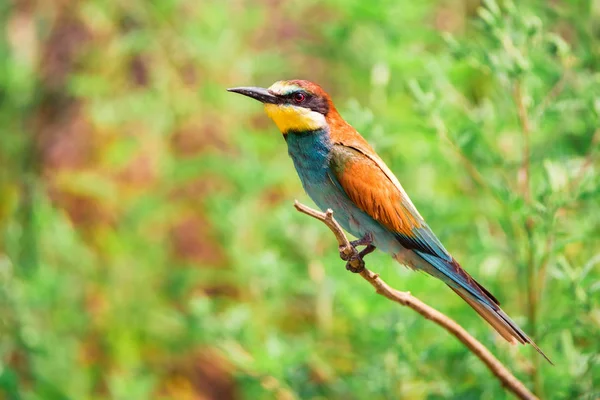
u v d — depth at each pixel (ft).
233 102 48.62
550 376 34.81
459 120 37.52
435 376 35.32
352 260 28.12
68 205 50.93
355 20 45.21
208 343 41.88
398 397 35.58
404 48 42.63
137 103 49.90
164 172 49.42
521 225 33.71
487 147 36.17
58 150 52.21
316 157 34.12
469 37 46.50
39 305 45.27
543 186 33.04
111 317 47.42
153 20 51.19
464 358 35.83
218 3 49.73
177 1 50.03
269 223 44.55
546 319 35.12
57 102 53.98
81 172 51.49
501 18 33.83
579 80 37.91
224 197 45.37
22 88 54.75
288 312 45.27
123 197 50.34
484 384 35.09
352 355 40.32
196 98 49.73
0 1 57.47
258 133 46.42
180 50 49.83
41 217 48.32
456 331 29.35
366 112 36.88
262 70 49.06
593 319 33.83
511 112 37.52
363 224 34.01
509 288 39.68
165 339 47.39
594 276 36.11
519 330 30.48
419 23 45.34
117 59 52.29
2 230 52.44
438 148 38.09
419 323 36.47
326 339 42.04
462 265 38.55
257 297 43.68
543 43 37.11
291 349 38.65
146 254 48.21
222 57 48.08
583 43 40.09
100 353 47.32
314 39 51.47
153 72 50.39
